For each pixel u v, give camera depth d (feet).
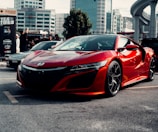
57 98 15.87
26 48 56.65
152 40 34.99
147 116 12.30
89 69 15.12
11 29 51.11
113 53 16.92
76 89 14.94
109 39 18.90
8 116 12.09
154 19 204.74
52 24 652.89
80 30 213.46
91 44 18.53
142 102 15.15
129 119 11.82
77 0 650.43
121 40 19.35
